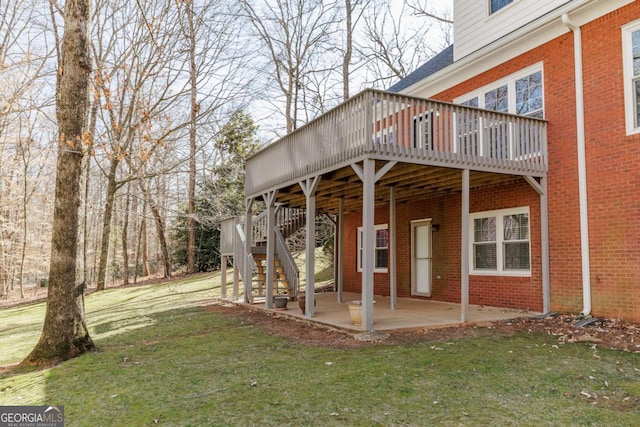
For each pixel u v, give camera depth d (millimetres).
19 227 25094
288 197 11922
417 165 7699
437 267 11656
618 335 6672
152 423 3943
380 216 14070
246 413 4078
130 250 33094
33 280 34625
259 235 14266
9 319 13680
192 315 10945
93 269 31047
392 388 4602
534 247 9031
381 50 24844
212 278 20812
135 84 16609
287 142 9734
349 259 15695
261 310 10664
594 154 7969
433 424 3711
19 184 24031
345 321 8188
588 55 8156
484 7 10891
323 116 8203
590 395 4309
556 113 8703
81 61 7012
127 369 5867
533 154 8602
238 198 22672
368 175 6898
